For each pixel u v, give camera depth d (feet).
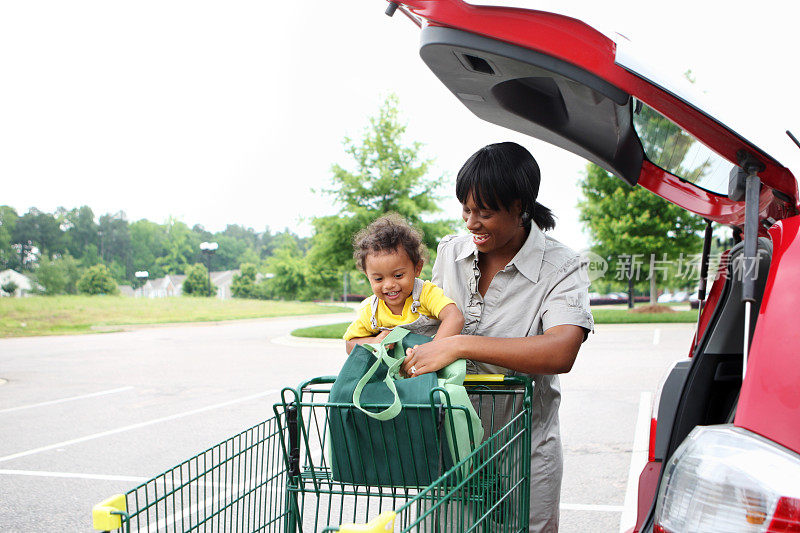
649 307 90.79
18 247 353.92
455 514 7.36
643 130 7.32
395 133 80.74
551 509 8.34
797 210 5.54
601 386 31.86
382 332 8.24
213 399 31.35
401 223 8.24
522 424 7.25
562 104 7.02
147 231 427.74
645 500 8.00
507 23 5.49
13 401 32.63
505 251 8.30
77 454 21.58
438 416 6.47
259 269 324.60
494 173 7.37
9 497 17.24
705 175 7.47
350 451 6.81
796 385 4.49
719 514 4.42
